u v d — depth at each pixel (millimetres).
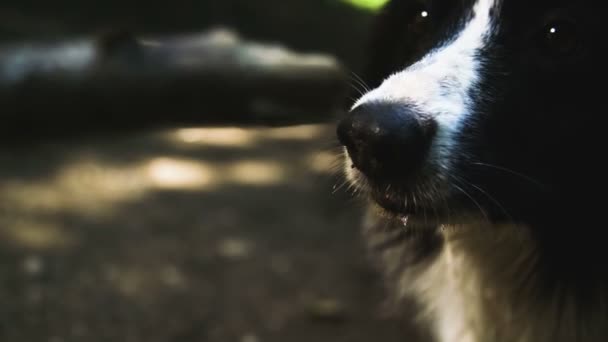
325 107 1166
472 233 442
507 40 399
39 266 656
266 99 1130
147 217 772
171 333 600
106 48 1038
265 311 633
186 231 751
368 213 519
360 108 375
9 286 625
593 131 399
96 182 844
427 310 504
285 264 704
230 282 669
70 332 587
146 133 1046
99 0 1410
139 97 1046
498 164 391
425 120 374
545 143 398
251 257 713
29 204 768
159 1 1491
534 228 425
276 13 1636
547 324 446
